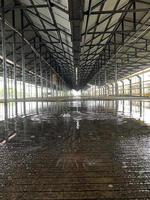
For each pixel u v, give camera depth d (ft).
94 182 7.48
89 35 35.53
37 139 14.34
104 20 29.45
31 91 131.75
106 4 24.54
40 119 25.02
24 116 28.25
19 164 9.39
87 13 22.03
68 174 8.20
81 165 9.18
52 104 58.39
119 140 13.76
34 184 7.36
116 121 22.47
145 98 71.97
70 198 6.40
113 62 77.92
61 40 39.60
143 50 54.08
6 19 28.25
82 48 44.65
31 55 62.49
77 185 7.25
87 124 20.65
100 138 14.42
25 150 11.67
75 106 49.16
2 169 8.79
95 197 6.46
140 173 8.24
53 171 8.49
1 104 54.39
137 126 19.13
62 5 20.80
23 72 40.52
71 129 17.99
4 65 26.96
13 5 25.64
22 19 31.19
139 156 10.36
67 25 26.63
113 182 7.47
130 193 6.70
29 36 42.29
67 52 50.88
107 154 10.73
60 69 112.37
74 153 11.00
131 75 120.26
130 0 26.55
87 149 11.72
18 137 14.99
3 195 6.64
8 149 11.90
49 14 26.73
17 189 7.01
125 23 36.88
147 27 37.11
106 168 8.78
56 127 19.13
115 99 68.03
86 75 139.64
